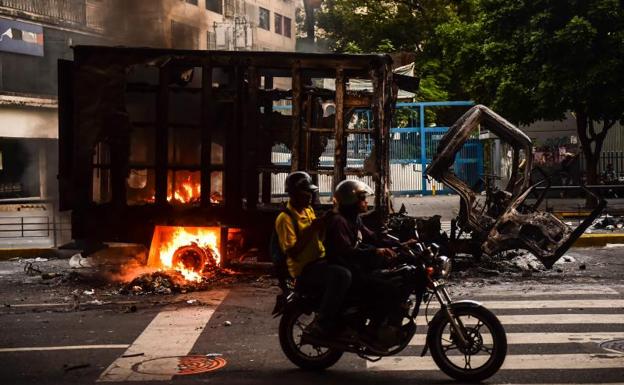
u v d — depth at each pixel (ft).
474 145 110.22
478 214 39.11
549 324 26.25
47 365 21.83
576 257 44.86
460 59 82.99
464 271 38.70
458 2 142.82
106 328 26.78
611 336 24.32
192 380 19.98
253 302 31.27
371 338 19.93
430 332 19.94
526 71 73.20
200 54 37.88
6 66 98.37
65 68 38.09
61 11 103.96
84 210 38.06
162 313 29.27
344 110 38.42
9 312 30.35
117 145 37.83
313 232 19.98
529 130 105.91
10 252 49.98
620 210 71.20
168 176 39.34
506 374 20.15
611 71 68.39
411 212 75.72
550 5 71.26
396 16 147.95
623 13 68.95
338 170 37.88
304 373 20.59
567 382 19.30
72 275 39.11
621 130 101.76
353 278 20.06
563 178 95.55
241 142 38.73
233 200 38.58
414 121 125.59
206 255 38.37
